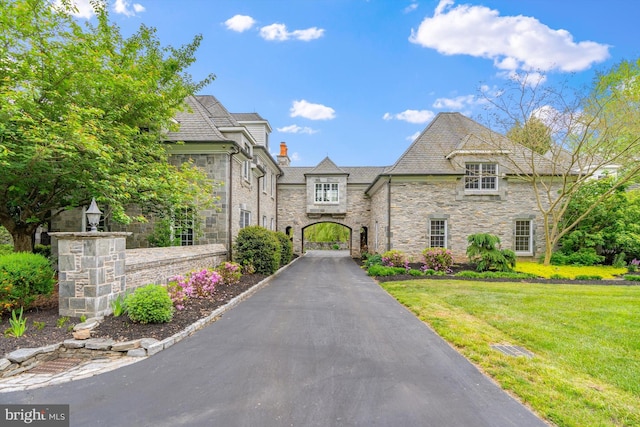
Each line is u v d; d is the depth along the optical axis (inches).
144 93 343.0
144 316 208.1
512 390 138.9
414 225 626.5
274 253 492.1
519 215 621.6
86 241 215.3
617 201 570.9
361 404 127.0
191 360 169.9
